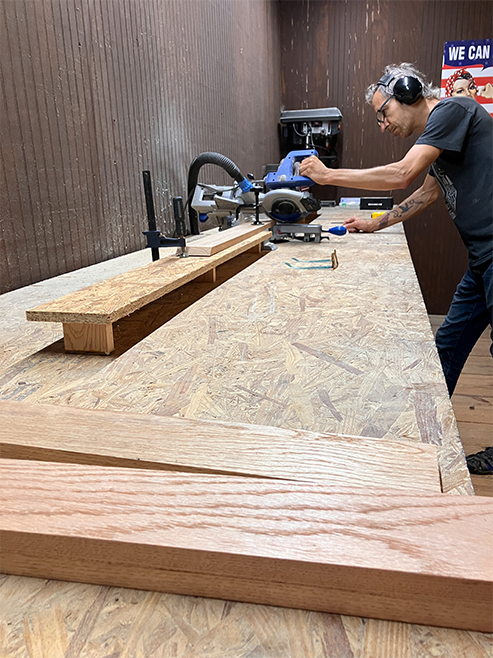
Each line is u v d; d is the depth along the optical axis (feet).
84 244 5.43
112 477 1.51
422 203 7.40
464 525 1.31
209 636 1.15
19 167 4.43
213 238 5.30
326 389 2.28
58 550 1.30
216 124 9.12
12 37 4.25
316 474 1.60
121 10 5.86
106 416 1.96
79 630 1.16
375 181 5.56
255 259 5.91
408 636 1.16
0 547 1.33
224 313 3.46
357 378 2.39
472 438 7.55
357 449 1.73
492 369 10.53
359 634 1.16
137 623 1.19
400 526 1.30
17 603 1.25
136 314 3.98
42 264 4.80
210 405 2.15
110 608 1.23
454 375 6.84
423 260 14.35
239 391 2.27
